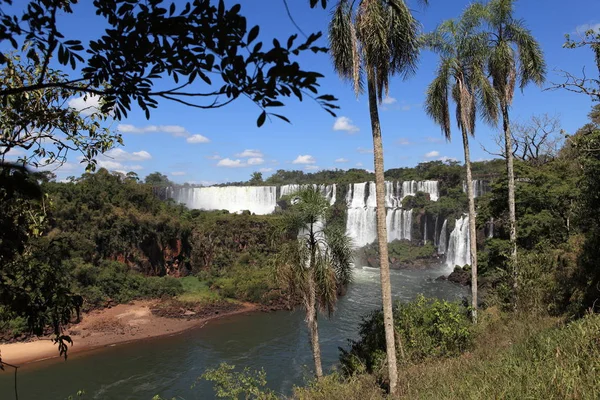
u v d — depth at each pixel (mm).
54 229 36094
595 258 14750
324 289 14602
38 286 3408
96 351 26062
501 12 17906
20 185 2518
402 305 16781
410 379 11031
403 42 11219
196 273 45938
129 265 41156
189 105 2482
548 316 14805
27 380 21562
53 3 2379
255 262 45969
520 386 6059
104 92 2746
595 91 9453
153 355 25359
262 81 2264
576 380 5797
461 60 18500
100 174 45188
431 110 18719
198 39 2371
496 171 61000
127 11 2465
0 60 2291
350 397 11336
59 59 2564
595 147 14234
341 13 11227
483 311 18297
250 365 23250
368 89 11828
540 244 21344
